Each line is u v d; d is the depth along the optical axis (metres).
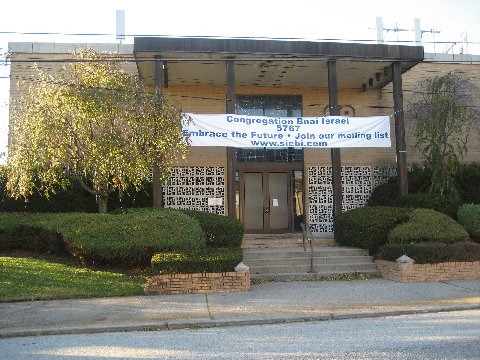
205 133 15.93
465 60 21.50
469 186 17.95
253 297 11.34
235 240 14.88
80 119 14.18
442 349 7.04
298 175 20.64
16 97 19.03
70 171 15.59
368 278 13.78
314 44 16.86
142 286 11.95
